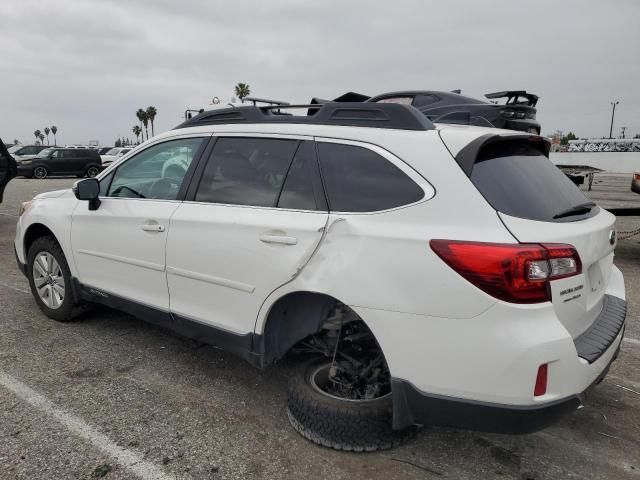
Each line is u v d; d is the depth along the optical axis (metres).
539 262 2.20
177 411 3.20
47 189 19.16
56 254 4.41
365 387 2.88
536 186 2.61
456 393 2.31
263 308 2.90
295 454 2.78
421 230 2.39
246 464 2.69
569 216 2.61
